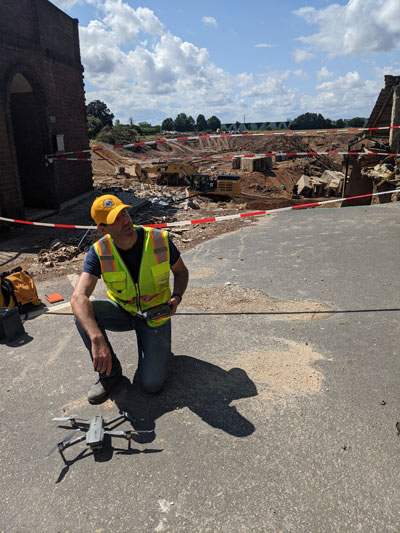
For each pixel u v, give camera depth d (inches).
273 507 78.7
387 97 648.4
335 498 80.1
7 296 177.9
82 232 377.1
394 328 149.9
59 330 163.3
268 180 1445.6
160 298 114.8
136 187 816.9
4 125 391.2
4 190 393.4
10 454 96.3
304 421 102.3
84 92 614.5
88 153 641.6
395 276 204.5
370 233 295.6
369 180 671.1
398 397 110.1
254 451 93.1
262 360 132.5
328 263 232.2
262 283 205.8
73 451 96.3
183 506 79.9
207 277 219.6
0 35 389.4
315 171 1786.4
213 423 103.0
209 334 152.8
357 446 93.3
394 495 80.3
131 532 75.0
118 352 140.5
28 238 363.6
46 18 488.4
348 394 112.5
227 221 383.2
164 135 3981.3
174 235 331.0
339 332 149.4
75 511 80.1
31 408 113.3
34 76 454.0
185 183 1062.4
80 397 117.3
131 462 91.7
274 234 313.9
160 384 113.0
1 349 149.2
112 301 116.3
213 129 6067.9
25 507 81.6
